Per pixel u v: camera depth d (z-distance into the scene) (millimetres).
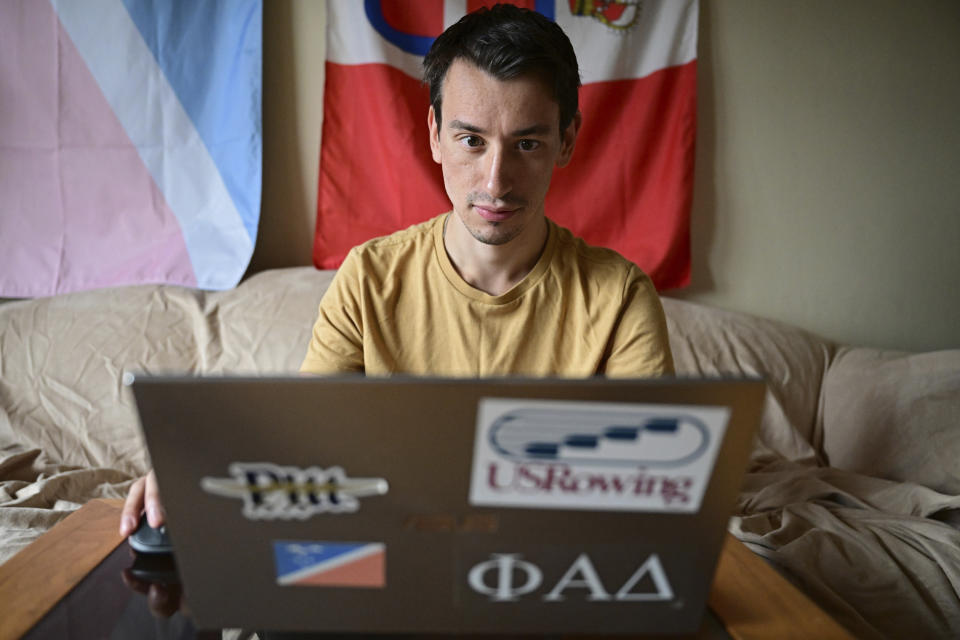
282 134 1842
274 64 1802
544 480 433
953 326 2020
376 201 1811
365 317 956
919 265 1981
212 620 497
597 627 498
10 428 1538
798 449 1673
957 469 1488
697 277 1964
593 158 1823
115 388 1585
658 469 426
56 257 1771
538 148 809
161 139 1750
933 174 1934
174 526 456
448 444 421
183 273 1781
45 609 578
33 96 1701
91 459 1545
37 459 1510
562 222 1855
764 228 1945
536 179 827
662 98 1788
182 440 420
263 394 406
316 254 1826
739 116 1881
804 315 2002
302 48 1797
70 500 1382
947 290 1997
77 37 1685
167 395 405
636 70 1779
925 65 1877
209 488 438
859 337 2021
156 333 1644
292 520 452
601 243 1864
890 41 1862
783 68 1863
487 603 484
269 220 1889
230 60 1715
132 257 1785
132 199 1773
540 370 956
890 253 1975
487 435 417
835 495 1386
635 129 1804
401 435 419
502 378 398
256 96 1715
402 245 992
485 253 917
